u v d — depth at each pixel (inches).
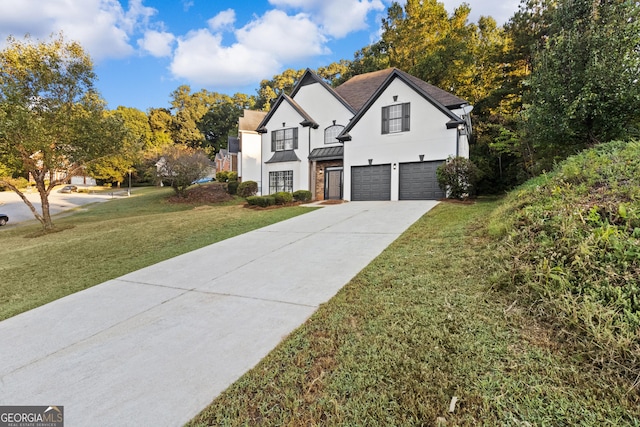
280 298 165.9
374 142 611.8
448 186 512.1
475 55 909.8
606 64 297.4
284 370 103.8
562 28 355.6
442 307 132.0
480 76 901.8
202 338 131.6
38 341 144.2
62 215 840.9
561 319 107.8
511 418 75.5
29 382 112.0
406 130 582.9
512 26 748.0
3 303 209.2
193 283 206.8
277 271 213.0
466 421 75.9
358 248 246.7
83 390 104.4
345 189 639.1
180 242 346.3
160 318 155.9
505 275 144.7
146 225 465.1
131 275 241.0
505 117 649.0
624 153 216.2
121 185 1866.4
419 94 571.5
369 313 135.2
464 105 559.2
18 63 485.7
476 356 98.6
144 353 124.0
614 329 97.4
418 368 95.8
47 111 505.7
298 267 216.7
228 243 318.7
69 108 528.7
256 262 240.1
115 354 125.4
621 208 144.2
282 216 453.4
